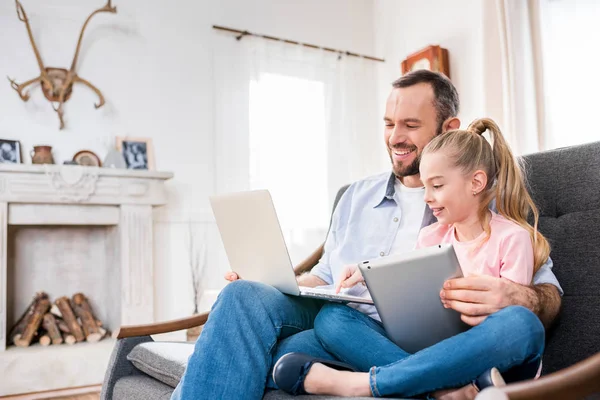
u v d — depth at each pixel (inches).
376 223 60.7
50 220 125.3
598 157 51.4
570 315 49.3
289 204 156.3
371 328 46.8
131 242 131.5
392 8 176.4
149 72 145.4
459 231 51.3
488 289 40.3
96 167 127.8
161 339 136.6
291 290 49.9
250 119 153.9
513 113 126.2
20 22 132.0
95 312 141.0
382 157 175.8
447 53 155.9
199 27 152.7
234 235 53.2
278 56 160.4
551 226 53.0
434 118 59.9
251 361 44.5
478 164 49.4
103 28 141.1
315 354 47.3
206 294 125.5
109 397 63.5
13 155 127.4
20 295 133.3
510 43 127.6
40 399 113.6
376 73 179.6
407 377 38.5
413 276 41.9
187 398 42.4
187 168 147.2
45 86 132.5
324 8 174.4
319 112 165.0
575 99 126.3
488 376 36.2
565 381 30.5
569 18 127.8
